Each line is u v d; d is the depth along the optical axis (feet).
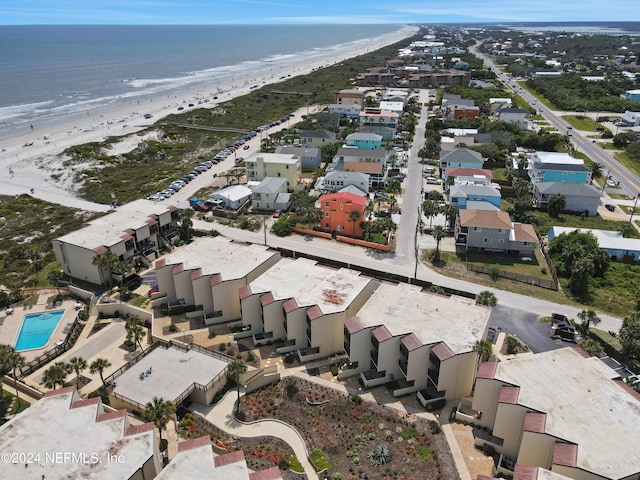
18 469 146.51
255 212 412.16
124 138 639.76
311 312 227.81
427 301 234.38
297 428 192.34
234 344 245.24
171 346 235.61
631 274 315.17
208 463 146.61
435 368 203.82
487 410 188.96
